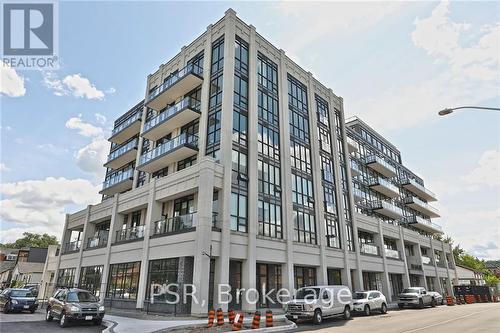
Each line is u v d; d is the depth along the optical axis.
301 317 16.66
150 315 18.36
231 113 23.20
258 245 22.12
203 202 19.34
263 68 27.98
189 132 26.02
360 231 35.75
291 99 30.45
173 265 19.88
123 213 27.70
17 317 18.59
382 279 35.28
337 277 29.80
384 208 40.44
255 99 25.64
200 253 18.27
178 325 14.31
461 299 39.09
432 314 21.50
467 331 12.91
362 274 33.44
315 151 30.83
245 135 24.36
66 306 15.05
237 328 13.30
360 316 20.59
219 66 25.30
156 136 29.08
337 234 30.88
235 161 22.81
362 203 40.16
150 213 23.22
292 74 31.47
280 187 25.86
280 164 26.59
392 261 37.75
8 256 77.38
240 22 26.81
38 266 55.91
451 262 53.28
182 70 27.45
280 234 24.44
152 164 26.70
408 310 25.98
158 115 28.20
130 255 23.83
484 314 21.02
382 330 13.46
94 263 28.16
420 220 48.59
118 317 17.58
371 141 48.44
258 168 24.36
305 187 28.72
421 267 43.34
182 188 21.44
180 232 20.09
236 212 21.69
